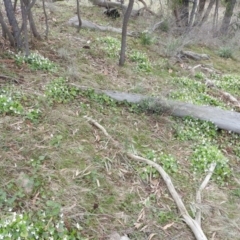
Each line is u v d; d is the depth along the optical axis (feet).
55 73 17.58
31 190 10.07
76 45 23.04
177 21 34.73
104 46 24.16
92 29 28.27
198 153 13.78
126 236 9.36
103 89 17.21
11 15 18.38
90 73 19.12
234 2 38.81
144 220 10.12
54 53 20.39
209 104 18.83
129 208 10.44
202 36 35.06
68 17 29.91
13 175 10.47
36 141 12.16
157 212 10.54
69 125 13.58
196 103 17.83
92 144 12.91
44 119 13.50
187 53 28.27
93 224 9.55
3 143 11.65
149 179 11.87
